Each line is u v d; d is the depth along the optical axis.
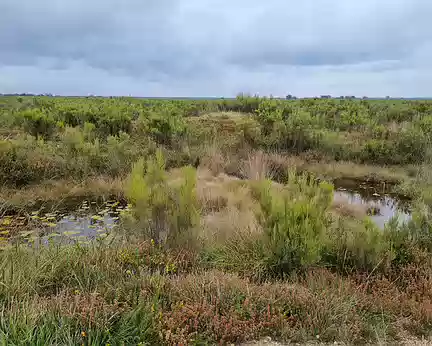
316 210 4.46
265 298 3.43
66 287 3.61
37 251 4.37
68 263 3.95
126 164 9.30
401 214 7.14
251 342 3.02
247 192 7.60
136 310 3.00
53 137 11.66
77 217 6.61
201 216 6.03
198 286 3.56
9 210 6.80
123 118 13.16
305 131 12.45
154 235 4.89
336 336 3.10
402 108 20.22
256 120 14.01
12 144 8.79
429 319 3.31
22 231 5.71
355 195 8.70
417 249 4.46
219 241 4.92
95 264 4.03
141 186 4.95
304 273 4.10
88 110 14.44
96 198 7.55
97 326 2.78
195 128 13.11
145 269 4.00
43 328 2.73
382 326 3.22
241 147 11.84
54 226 6.00
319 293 3.56
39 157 8.85
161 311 3.15
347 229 4.94
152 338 2.90
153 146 10.79
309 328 3.19
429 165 10.34
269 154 11.20
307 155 11.71
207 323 3.09
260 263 4.20
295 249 4.14
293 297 3.46
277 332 3.14
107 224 6.21
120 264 4.20
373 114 19.86
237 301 3.43
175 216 4.84
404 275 4.06
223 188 7.86
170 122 12.39
